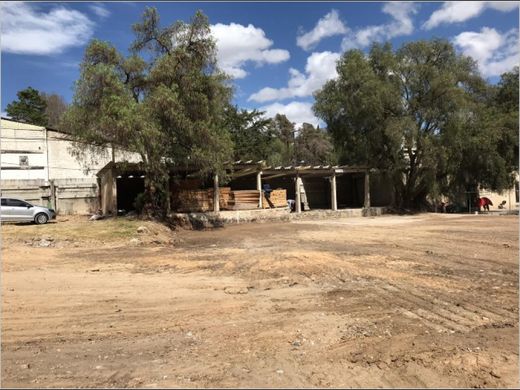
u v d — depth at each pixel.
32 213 25.97
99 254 16.25
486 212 41.75
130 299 9.37
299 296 9.45
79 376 5.39
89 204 35.72
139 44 25.75
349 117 40.22
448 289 9.72
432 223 27.64
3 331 7.25
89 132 23.70
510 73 44.91
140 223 22.67
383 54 39.56
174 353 6.20
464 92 38.06
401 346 6.30
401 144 37.41
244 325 7.47
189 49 25.61
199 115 25.19
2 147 37.84
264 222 31.59
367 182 39.69
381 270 11.93
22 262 14.14
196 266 13.42
